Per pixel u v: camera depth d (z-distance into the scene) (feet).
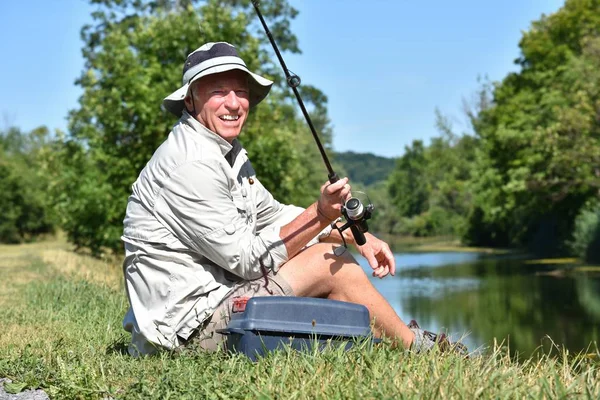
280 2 124.26
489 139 139.54
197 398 11.68
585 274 89.51
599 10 129.29
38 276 40.27
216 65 14.75
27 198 152.97
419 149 324.19
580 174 105.40
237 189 14.99
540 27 135.64
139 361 14.17
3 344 16.63
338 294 14.52
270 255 14.24
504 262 117.80
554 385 12.13
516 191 120.67
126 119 60.18
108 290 26.58
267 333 13.19
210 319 14.30
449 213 273.13
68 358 14.44
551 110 115.55
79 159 61.87
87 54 114.73
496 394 11.06
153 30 61.41
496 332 47.88
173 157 14.55
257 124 62.80
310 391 11.39
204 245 14.24
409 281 87.35
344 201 14.33
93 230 61.87
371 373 12.00
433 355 12.85
